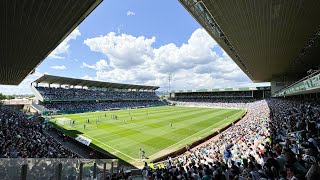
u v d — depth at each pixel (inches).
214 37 806.5
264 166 283.4
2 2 417.7
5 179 196.9
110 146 927.7
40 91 2313.0
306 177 185.3
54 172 249.3
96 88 2984.7
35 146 653.3
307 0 489.1
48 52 782.5
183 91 3850.9
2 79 1332.4
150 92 3833.7
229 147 673.0
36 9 457.7
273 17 591.2
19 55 796.0
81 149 938.7
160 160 786.8
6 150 517.0
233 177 286.5
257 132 781.3
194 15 608.7
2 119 1015.6
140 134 1149.1
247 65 1364.4
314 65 1448.1
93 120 1611.7
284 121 727.7
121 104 2970.0
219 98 3550.7
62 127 1320.1
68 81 2440.9
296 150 339.3
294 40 816.9
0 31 564.7
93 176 335.9
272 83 2161.7
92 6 462.6
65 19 518.9
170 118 1766.7
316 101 1259.2
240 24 641.6
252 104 2706.7
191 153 826.2
